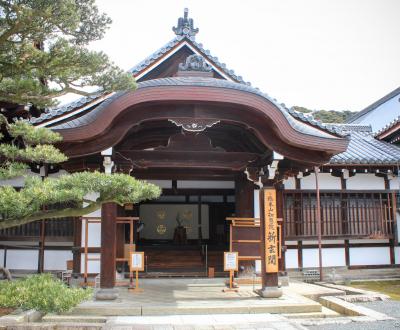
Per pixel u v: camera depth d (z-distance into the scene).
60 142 7.70
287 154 8.41
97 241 10.64
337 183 13.19
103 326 6.51
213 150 8.75
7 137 11.35
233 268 9.26
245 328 6.48
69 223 11.42
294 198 12.76
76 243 10.64
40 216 4.52
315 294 9.57
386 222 13.26
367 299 9.41
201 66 8.95
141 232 18.22
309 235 12.64
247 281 10.31
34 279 4.54
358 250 13.17
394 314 8.06
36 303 4.13
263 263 8.62
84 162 8.44
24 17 4.39
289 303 7.95
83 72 5.16
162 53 10.45
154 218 18.34
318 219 12.20
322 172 13.10
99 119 7.54
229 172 11.30
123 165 8.45
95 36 5.32
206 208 18.41
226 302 7.99
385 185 13.47
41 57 4.92
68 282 9.86
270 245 8.61
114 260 8.16
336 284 11.55
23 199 4.10
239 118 8.14
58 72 5.07
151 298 8.30
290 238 12.48
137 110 7.88
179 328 6.45
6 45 4.81
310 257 12.76
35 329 6.16
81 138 7.55
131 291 9.02
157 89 7.50
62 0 4.39
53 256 11.45
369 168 13.15
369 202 13.28
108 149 7.84
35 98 5.36
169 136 9.58
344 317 7.70
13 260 11.45
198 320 6.99
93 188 4.44
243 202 11.18
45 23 4.64
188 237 18.11
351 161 12.63
